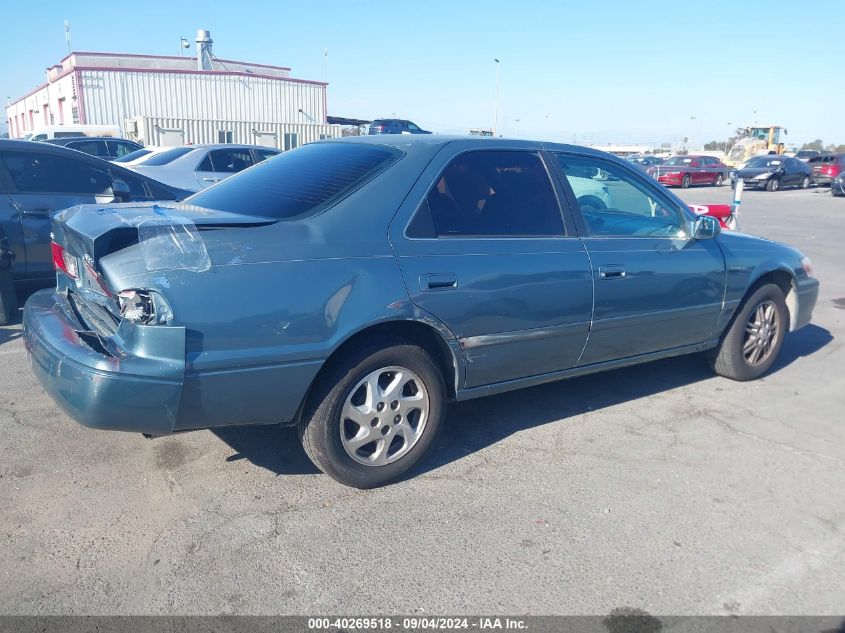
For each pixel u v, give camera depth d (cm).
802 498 370
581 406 486
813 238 1440
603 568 306
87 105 3684
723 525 343
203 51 4194
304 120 4247
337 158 394
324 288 323
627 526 339
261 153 1334
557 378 430
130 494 351
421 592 287
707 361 550
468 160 392
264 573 295
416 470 388
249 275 309
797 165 3206
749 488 379
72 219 351
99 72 3672
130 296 291
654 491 373
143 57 4184
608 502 360
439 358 384
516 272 383
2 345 574
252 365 310
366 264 337
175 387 296
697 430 452
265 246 318
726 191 3080
